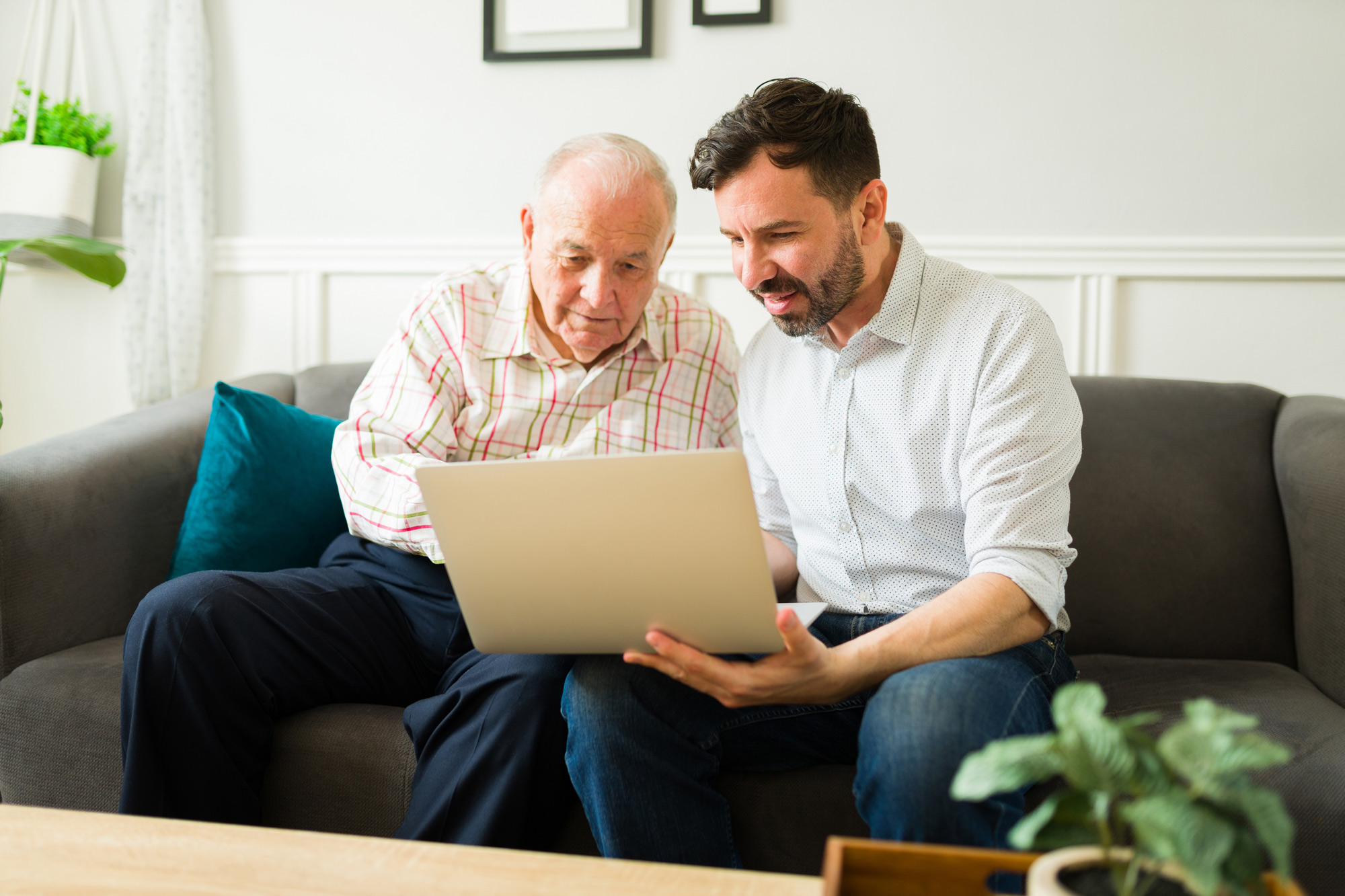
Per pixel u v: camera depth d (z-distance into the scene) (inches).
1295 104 71.1
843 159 44.7
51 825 31.8
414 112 82.2
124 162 85.7
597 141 53.4
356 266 82.9
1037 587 40.5
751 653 41.6
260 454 61.3
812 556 50.6
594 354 56.4
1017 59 74.2
